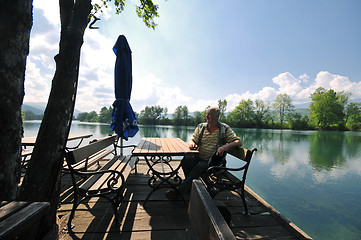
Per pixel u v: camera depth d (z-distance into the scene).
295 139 28.98
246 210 2.35
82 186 1.97
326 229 4.38
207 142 2.83
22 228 0.71
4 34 1.12
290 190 6.63
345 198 6.00
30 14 1.28
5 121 1.18
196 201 0.98
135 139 18.91
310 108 68.75
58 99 1.54
